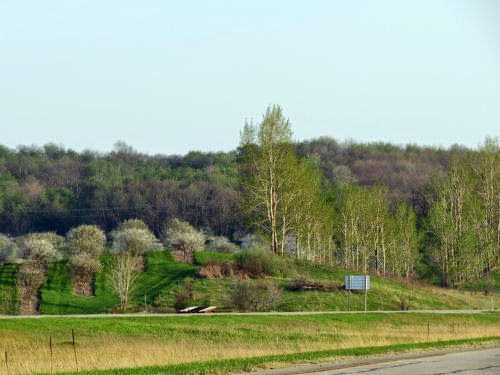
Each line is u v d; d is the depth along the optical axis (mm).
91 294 79375
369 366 30375
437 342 40812
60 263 89375
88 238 101312
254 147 94938
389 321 58875
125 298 72875
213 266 82875
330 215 103562
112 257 91250
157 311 70750
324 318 57438
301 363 30516
